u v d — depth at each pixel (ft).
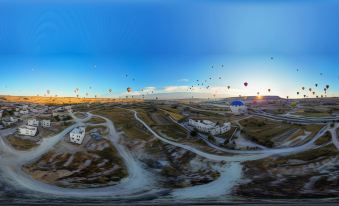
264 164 535.60
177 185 463.01
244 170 514.27
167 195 419.95
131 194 425.28
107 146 631.15
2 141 639.76
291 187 436.35
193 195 418.51
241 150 628.28
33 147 616.39
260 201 386.73
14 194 417.08
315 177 466.70
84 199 403.95
